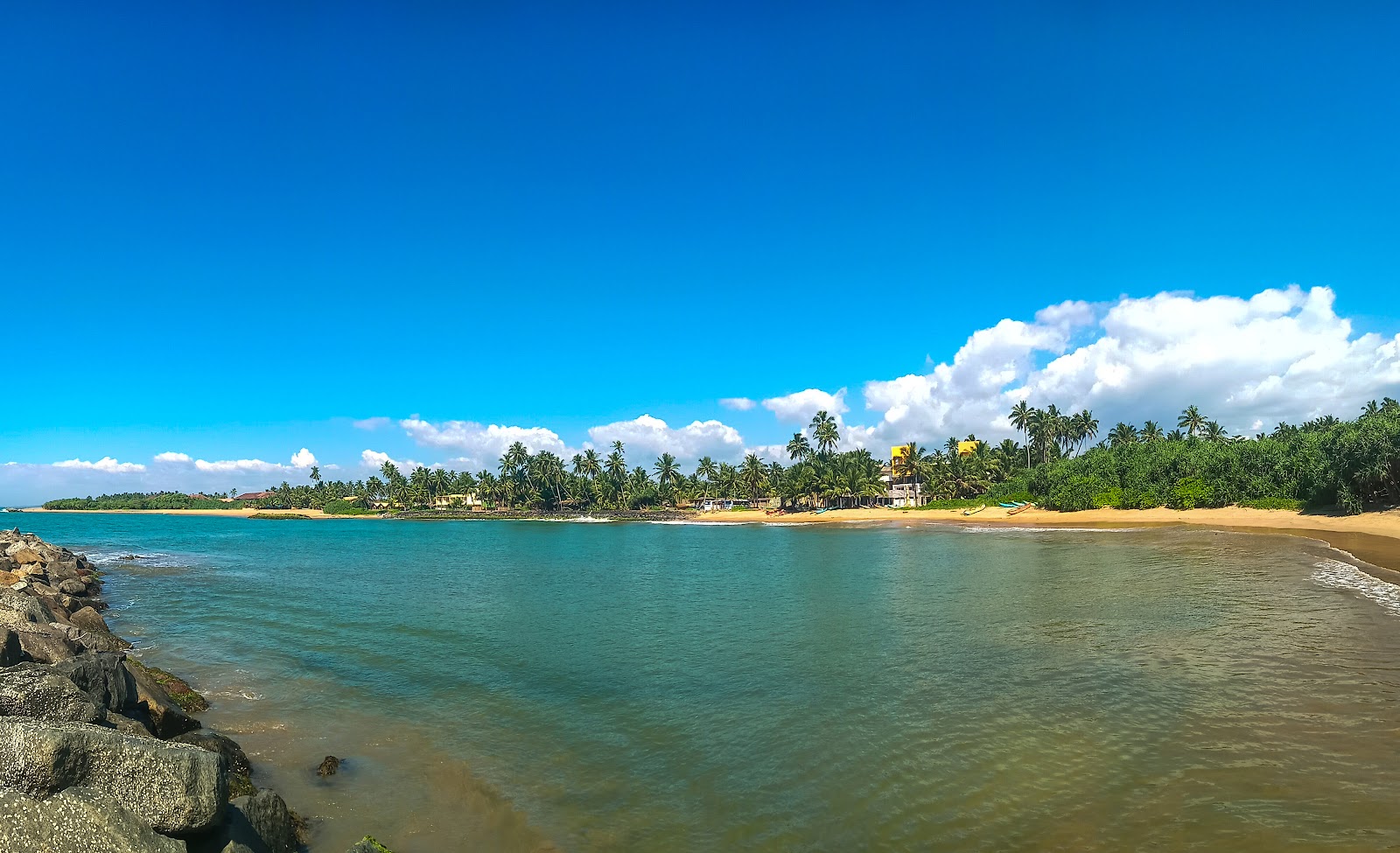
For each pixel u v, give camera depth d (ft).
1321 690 52.06
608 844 34.94
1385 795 35.99
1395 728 44.42
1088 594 102.42
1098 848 32.50
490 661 72.13
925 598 106.93
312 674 67.46
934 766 42.52
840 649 74.08
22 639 49.90
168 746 28.17
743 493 591.37
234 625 93.71
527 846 34.81
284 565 184.75
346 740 49.39
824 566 167.63
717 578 146.51
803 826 36.22
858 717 52.08
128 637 85.40
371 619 97.45
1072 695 54.39
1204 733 45.16
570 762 45.37
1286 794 36.63
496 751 47.37
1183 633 72.54
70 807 24.26
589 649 77.36
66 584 115.24
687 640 81.92
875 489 485.97
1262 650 63.77
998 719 49.88
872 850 33.58
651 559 201.57
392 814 38.24
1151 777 39.40
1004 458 443.32
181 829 26.68
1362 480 210.59
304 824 36.52
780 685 61.36
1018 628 80.23
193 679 65.36
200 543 290.15
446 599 117.50
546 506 655.76
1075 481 329.31
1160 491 301.22
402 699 59.21
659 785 41.75
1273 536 185.78
